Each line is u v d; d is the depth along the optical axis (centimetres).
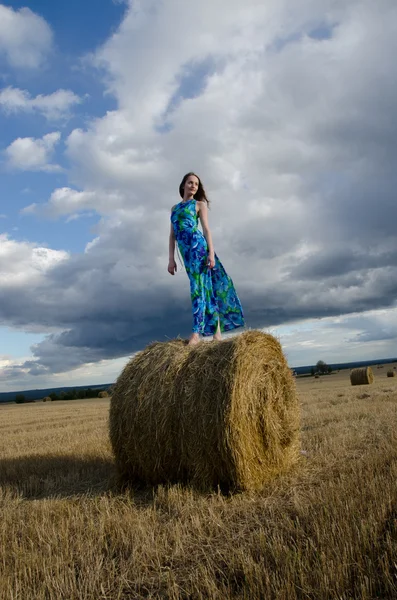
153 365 600
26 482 649
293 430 631
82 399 5325
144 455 590
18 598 339
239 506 495
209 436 544
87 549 407
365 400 1486
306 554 354
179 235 654
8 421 1911
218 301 666
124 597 341
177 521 461
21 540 436
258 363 580
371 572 324
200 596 318
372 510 414
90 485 639
